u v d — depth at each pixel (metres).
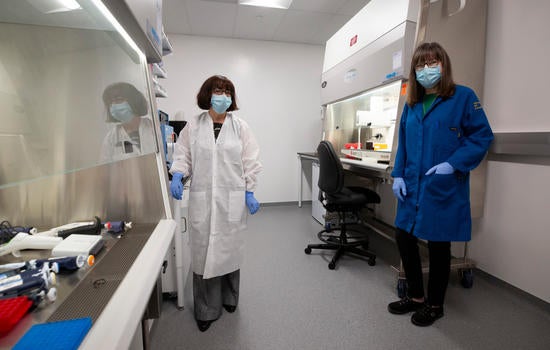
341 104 3.16
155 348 1.32
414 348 1.31
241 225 1.45
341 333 1.41
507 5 1.71
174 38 3.57
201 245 1.39
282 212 3.76
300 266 2.14
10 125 0.72
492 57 1.80
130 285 0.56
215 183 1.37
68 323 0.43
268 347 1.32
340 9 2.98
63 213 0.97
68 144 0.79
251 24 3.31
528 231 1.66
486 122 1.29
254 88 3.84
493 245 1.86
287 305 1.65
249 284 1.88
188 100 3.65
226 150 1.38
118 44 0.88
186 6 2.90
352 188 2.35
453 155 1.29
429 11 1.59
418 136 1.38
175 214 1.54
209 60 3.67
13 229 0.83
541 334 1.39
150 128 1.03
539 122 1.57
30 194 0.93
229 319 1.52
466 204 1.34
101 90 0.85
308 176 4.15
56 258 0.62
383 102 2.59
